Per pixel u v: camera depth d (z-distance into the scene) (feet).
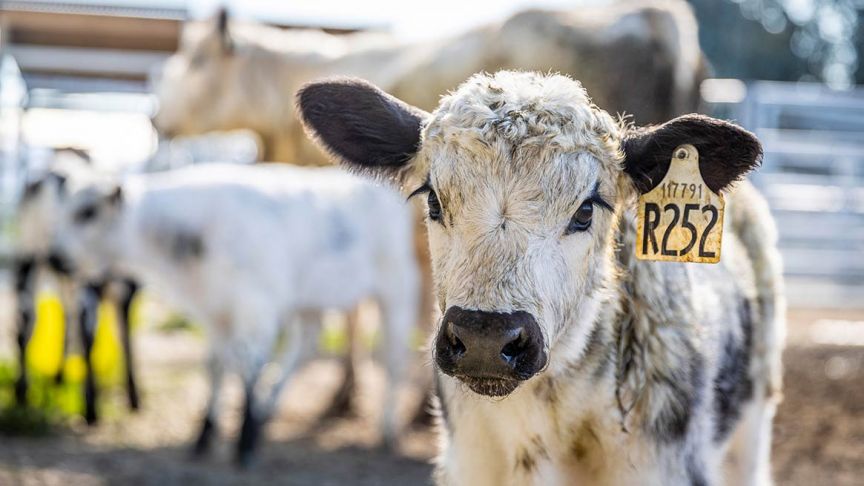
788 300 42.75
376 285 25.02
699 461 10.77
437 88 25.52
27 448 22.79
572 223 9.71
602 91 23.25
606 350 10.34
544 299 9.34
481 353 8.88
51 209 24.80
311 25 41.45
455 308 9.09
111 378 29.43
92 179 25.17
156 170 35.32
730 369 11.91
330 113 11.10
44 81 47.44
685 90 23.34
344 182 24.90
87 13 42.24
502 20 24.53
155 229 23.38
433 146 9.98
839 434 24.62
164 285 23.82
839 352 33.88
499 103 9.92
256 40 29.94
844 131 42.98
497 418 10.50
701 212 10.23
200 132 30.25
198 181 23.53
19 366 25.85
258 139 30.73
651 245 10.43
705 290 11.43
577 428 10.48
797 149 41.39
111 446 23.54
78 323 26.35
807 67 85.76
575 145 9.70
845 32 86.48
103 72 46.03
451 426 10.91
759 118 41.01
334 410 27.45
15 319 26.35
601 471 10.66
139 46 44.93
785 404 27.35
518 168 9.49
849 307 42.88
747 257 13.23
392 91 26.11
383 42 27.86
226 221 22.86
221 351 23.20
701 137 10.00
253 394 22.40
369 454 23.61
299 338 24.85
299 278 23.82
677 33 23.38
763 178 41.60
